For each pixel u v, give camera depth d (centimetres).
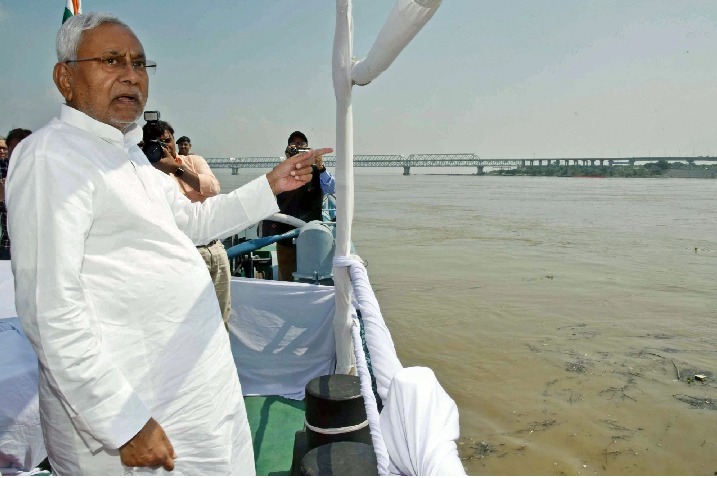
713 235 2442
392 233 2566
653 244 2159
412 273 1546
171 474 161
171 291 156
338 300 313
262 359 373
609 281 1428
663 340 926
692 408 665
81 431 150
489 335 951
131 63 153
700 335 953
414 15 197
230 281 348
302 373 374
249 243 404
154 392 154
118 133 154
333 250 395
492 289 1327
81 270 145
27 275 132
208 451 165
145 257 153
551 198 5791
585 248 2048
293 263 500
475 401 698
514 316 1074
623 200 5366
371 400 177
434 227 2845
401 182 13900
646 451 566
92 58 147
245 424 185
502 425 637
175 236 161
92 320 146
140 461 141
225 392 172
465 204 4884
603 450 578
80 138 147
